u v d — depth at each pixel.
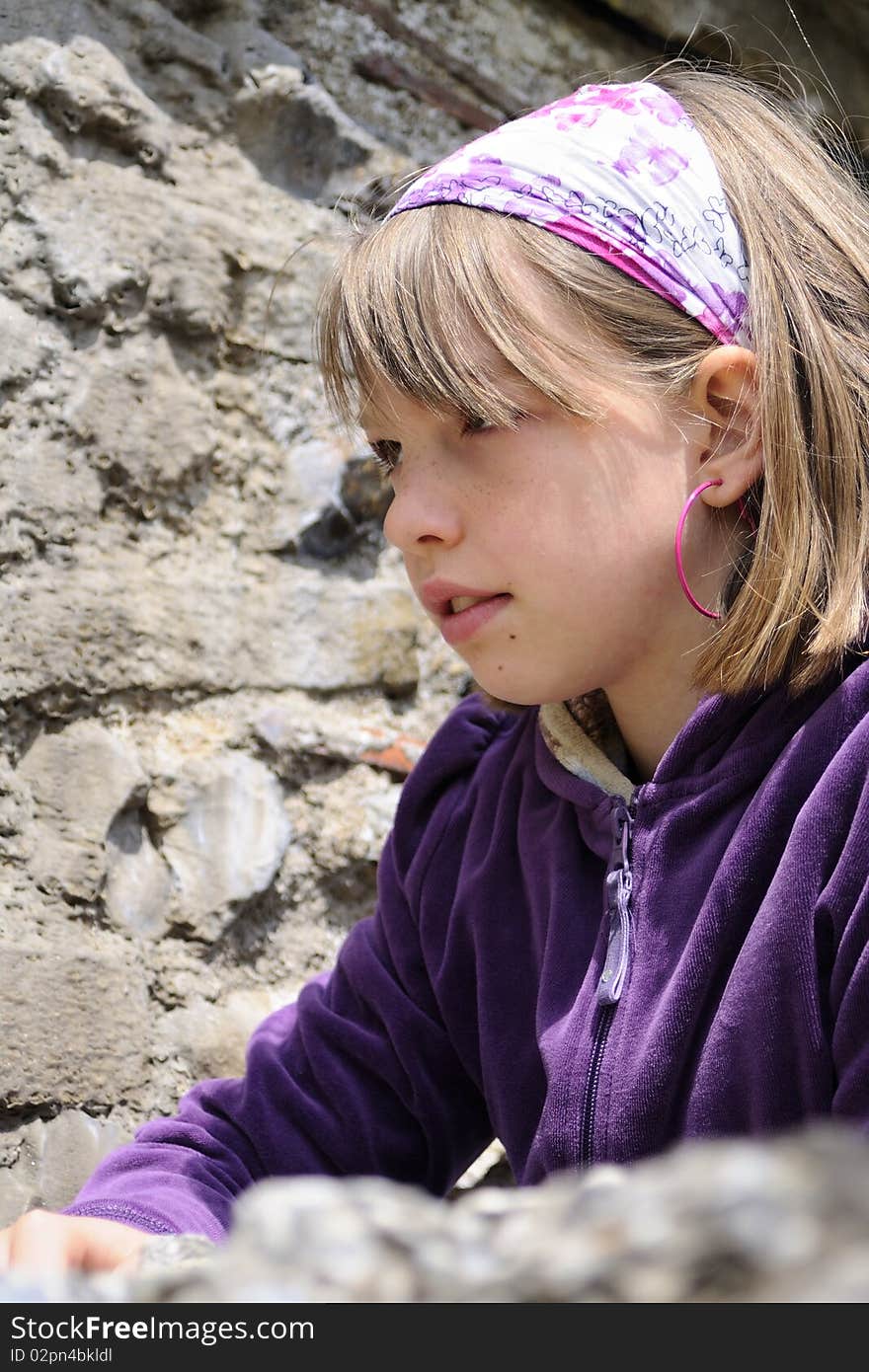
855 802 0.80
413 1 1.64
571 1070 0.87
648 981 0.86
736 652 0.86
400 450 0.97
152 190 1.37
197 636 1.34
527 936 1.00
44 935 1.19
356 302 0.90
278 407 1.45
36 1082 1.15
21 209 1.29
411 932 1.08
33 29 1.32
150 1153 1.01
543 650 0.88
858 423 0.93
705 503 0.90
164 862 1.29
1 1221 1.11
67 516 1.28
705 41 1.87
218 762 1.33
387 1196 0.37
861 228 0.98
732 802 0.88
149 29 1.41
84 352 1.31
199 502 1.38
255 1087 1.05
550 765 0.99
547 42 1.76
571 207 0.89
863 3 1.98
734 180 0.94
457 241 0.88
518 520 0.86
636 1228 0.31
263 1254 0.34
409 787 1.13
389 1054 1.06
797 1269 0.29
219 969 1.30
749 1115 0.81
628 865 0.90
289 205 1.48
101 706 1.28
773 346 0.89
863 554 0.90
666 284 0.89
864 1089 0.74
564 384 0.84
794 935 0.79
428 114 1.64
